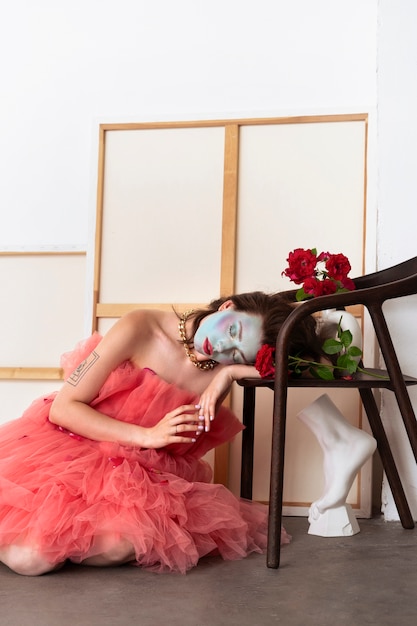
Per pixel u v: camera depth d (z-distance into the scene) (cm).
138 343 212
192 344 216
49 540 174
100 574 179
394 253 258
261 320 205
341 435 226
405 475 252
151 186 288
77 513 178
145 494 182
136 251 286
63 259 298
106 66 302
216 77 293
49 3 307
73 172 301
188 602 156
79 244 297
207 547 191
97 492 182
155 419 207
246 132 283
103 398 207
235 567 187
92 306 286
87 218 298
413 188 259
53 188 302
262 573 181
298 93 287
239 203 281
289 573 181
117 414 207
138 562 184
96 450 196
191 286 281
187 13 298
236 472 272
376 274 246
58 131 304
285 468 267
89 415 201
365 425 265
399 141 261
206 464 234
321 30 288
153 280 284
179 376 216
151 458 197
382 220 260
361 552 203
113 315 284
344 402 267
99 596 160
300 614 149
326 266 227
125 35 302
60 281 297
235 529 200
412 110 260
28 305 298
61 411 203
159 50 299
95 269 287
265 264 278
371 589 167
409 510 239
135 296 285
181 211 285
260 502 269
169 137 288
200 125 285
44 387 292
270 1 292
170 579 175
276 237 278
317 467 265
